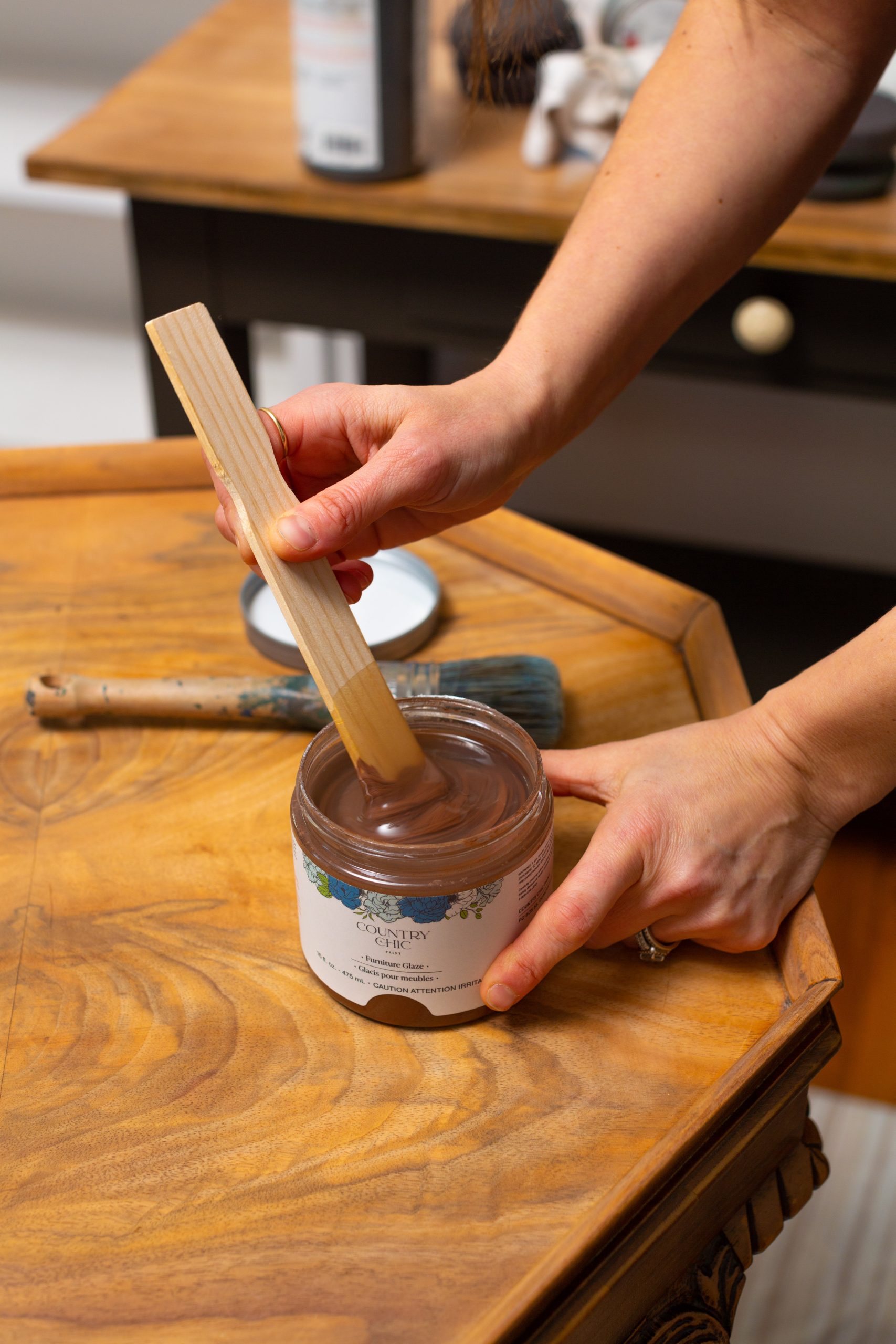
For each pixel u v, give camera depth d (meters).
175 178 1.11
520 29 0.91
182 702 0.63
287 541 0.46
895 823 1.32
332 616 0.47
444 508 0.56
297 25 1.05
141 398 1.99
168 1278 0.40
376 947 0.46
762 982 0.51
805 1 0.59
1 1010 0.49
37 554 0.77
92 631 0.71
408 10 1.04
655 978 0.51
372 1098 0.46
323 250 1.15
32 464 0.83
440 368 1.66
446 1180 0.43
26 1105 0.46
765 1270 1.05
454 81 1.29
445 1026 0.49
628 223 0.61
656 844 0.50
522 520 0.78
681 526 1.72
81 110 1.88
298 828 0.47
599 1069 0.47
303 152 1.12
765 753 0.51
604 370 0.61
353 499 0.48
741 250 0.63
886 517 1.63
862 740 0.50
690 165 0.60
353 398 0.55
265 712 0.63
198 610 0.73
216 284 1.20
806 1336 1.00
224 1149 0.44
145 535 0.79
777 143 0.61
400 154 1.10
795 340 1.11
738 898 0.50
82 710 0.63
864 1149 1.15
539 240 1.09
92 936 0.53
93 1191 0.43
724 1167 0.45
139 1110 0.46
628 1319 0.45
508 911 0.47
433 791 0.49
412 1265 0.41
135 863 0.56
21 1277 0.40
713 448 1.64
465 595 0.74
